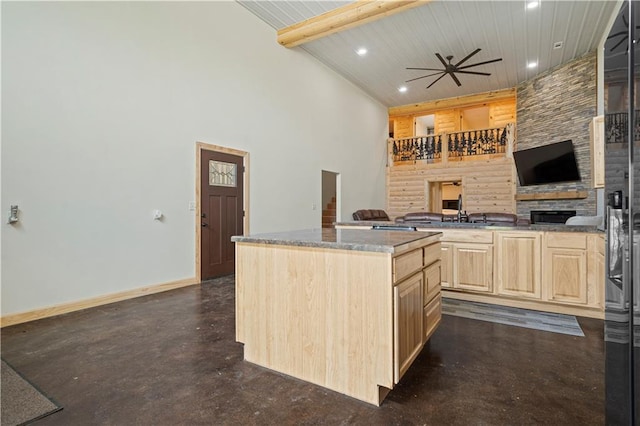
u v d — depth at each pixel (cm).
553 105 693
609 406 122
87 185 330
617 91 116
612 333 119
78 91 324
